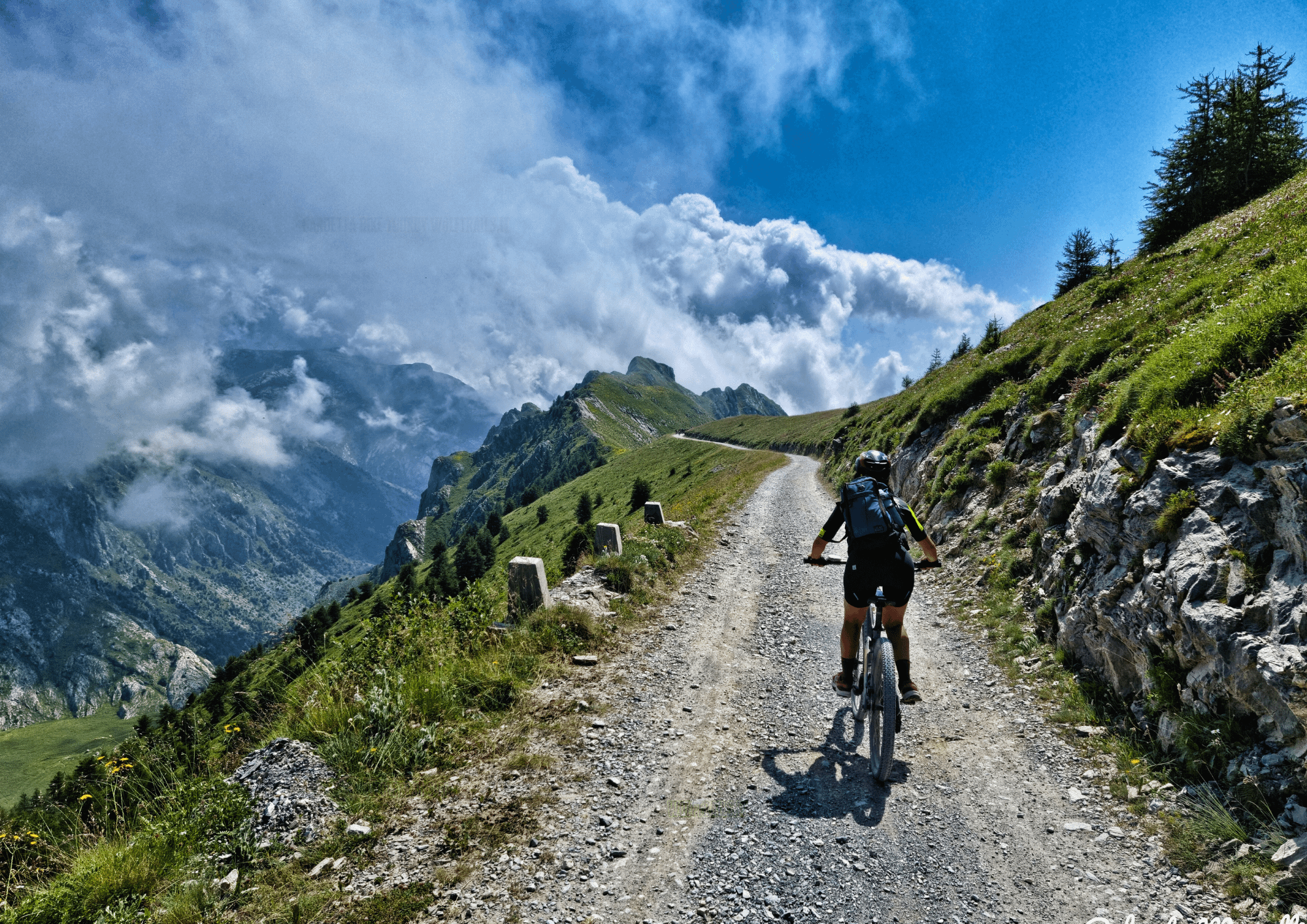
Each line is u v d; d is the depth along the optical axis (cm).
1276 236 1397
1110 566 738
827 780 567
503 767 587
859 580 563
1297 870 387
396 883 438
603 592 1084
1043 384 1408
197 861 460
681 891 432
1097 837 475
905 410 3114
